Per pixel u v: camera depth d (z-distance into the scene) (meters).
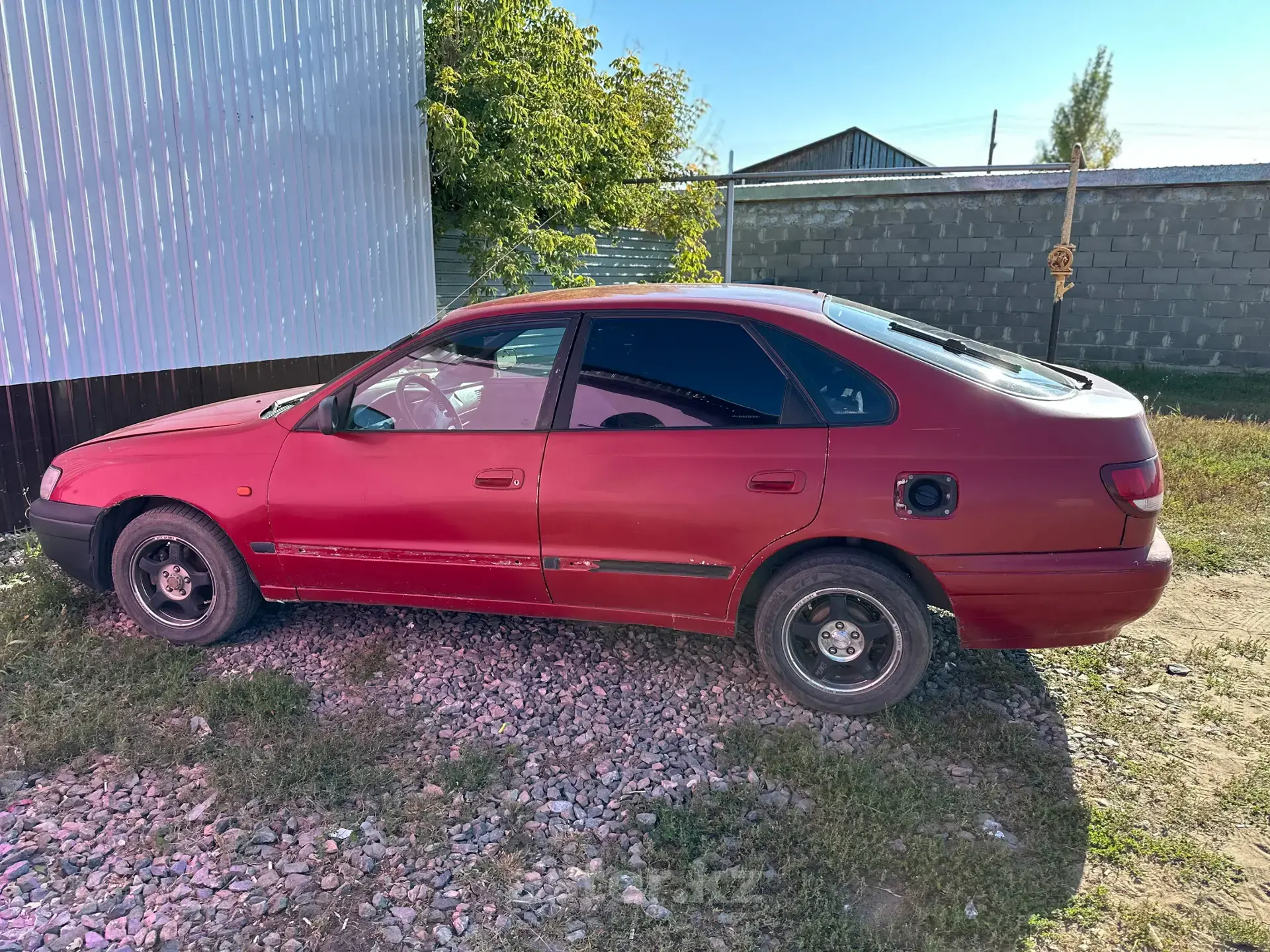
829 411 3.19
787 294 3.73
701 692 3.63
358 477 3.62
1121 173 11.72
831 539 3.34
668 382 3.36
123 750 3.15
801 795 2.96
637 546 3.37
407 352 3.66
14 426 5.57
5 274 5.46
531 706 3.52
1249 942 2.31
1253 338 11.59
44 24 5.50
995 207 12.71
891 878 2.57
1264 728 3.35
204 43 6.49
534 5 9.58
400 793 2.96
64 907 2.46
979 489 3.04
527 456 3.44
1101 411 3.10
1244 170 11.08
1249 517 5.80
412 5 8.35
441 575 3.65
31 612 4.22
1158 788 2.99
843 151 32.19
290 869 2.61
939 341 3.55
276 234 7.23
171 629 3.99
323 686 3.65
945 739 3.25
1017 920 2.40
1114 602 3.05
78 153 5.76
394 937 2.36
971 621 3.17
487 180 8.80
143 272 6.24
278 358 7.36
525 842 2.73
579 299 3.56
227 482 3.77
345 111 7.74
